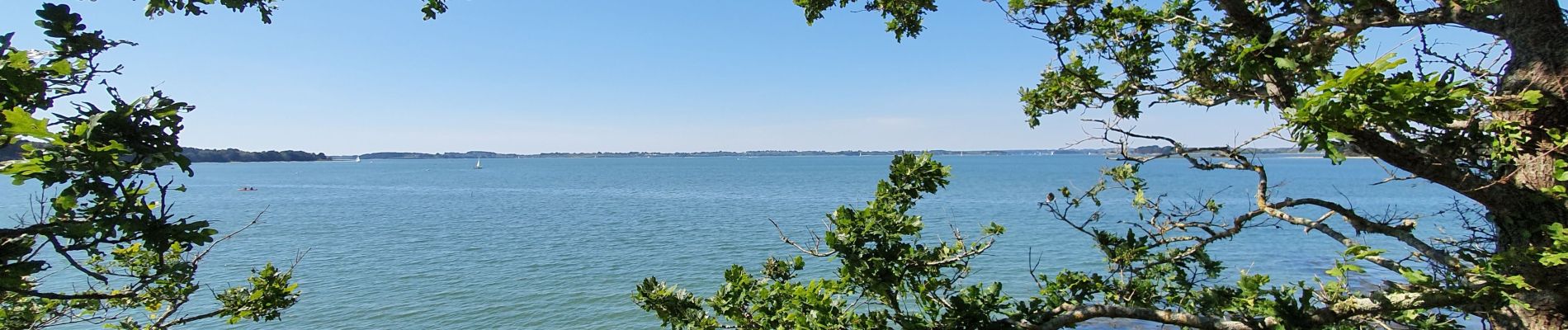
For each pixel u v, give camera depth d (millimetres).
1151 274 6617
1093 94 6078
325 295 24047
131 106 3113
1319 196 61844
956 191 74688
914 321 5988
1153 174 119125
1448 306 4816
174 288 7922
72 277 23312
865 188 92500
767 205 61844
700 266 29078
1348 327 5672
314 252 33969
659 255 32188
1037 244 30781
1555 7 4570
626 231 41906
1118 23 5559
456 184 120562
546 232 42094
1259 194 5789
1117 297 6531
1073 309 6125
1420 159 4508
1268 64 4426
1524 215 4617
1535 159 4070
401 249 34844
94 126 2943
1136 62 5559
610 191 92000
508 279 26844
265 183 126938
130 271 7844
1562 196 4312
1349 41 5953
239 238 39062
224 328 19406
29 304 7109
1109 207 44625
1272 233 32469
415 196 82375
